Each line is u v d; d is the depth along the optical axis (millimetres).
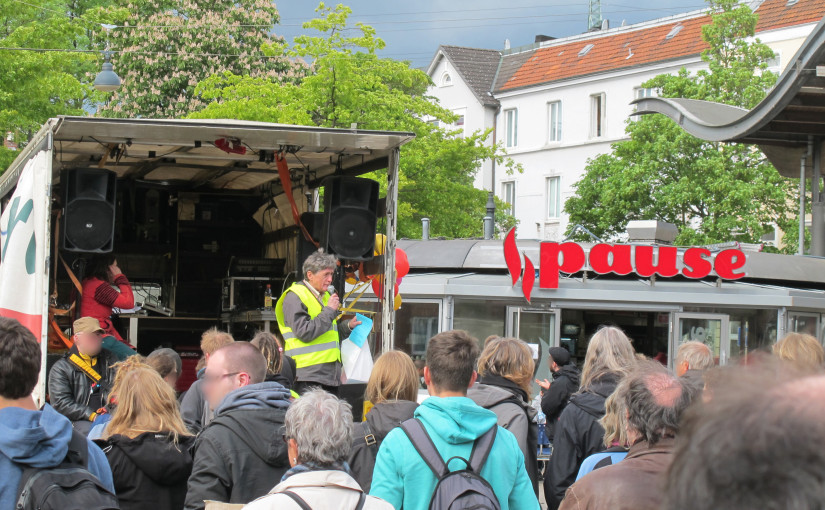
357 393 7336
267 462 3771
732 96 24688
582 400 4613
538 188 38844
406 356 4430
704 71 25281
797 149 17781
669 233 14352
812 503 970
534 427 4738
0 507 2893
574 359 14859
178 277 11391
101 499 2918
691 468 1083
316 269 6465
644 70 35219
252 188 11461
